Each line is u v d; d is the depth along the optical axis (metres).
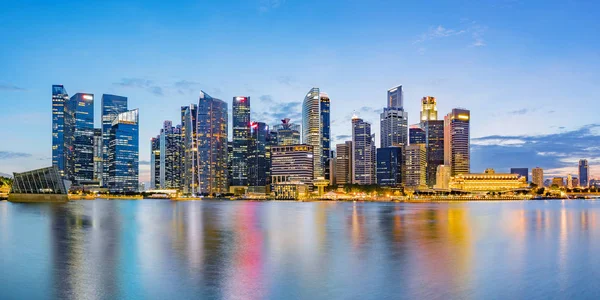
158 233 108.88
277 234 109.19
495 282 56.69
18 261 67.12
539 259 73.19
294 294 50.34
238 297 49.00
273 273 60.62
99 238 95.81
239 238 99.50
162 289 51.78
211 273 60.31
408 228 127.31
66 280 55.38
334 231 117.62
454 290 52.75
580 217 183.38
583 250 83.50
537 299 49.97
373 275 59.81
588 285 55.88
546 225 139.75
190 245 86.75
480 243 92.31
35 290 50.78
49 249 78.75
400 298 49.22
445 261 70.56
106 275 58.34
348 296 49.75
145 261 68.31
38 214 164.62
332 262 69.00
